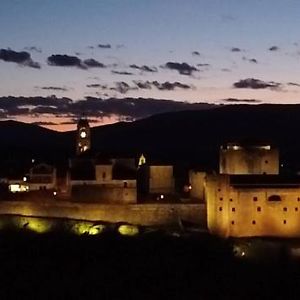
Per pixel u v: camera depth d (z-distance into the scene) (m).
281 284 113.69
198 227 149.62
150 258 125.88
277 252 132.88
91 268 118.94
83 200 156.12
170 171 172.62
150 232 142.62
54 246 133.00
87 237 139.88
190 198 161.88
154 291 107.31
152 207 150.88
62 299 103.00
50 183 182.62
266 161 159.62
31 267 118.81
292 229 143.62
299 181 146.62
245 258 130.12
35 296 103.94
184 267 120.88
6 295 104.00
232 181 144.88
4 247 132.00
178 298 104.44
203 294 106.94
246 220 142.88
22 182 183.38
